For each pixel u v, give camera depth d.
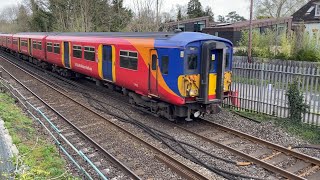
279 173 7.77
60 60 20.81
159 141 10.12
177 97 10.53
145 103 12.89
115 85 15.73
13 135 9.34
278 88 12.11
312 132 10.50
